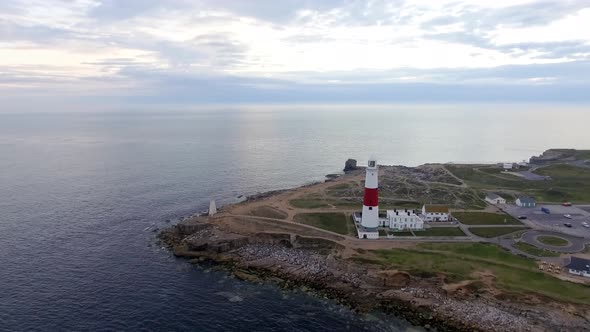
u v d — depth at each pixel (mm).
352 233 103188
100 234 107312
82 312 70938
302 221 111250
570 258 85438
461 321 68562
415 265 84938
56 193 145750
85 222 115938
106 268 87938
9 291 76938
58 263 89438
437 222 110000
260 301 76312
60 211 124938
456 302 73062
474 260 86438
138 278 84062
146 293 78125
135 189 154875
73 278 82938
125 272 86500
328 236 100875
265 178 186625
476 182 153000
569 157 188750
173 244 100938
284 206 124625
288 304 75438
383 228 106250
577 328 64750
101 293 77438
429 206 113125
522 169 170000
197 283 82750
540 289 74375
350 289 79625
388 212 109500
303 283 82750
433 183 151125
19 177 172000
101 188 154750
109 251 96875
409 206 125938
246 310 73125
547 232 102000
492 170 167875
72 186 157000
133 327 67250
